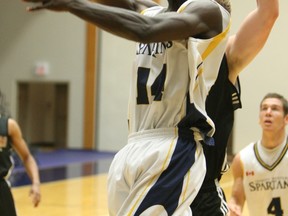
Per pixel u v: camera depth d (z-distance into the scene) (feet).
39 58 76.74
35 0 6.63
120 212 7.99
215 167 9.29
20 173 48.80
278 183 17.20
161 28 7.04
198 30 7.52
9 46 78.89
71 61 74.33
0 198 17.20
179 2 8.77
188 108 8.10
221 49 8.19
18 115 79.77
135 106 8.55
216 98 8.91
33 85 82.28
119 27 6.84
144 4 10.05
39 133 83.15
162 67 8.21
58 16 75.31
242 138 53.93
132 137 8.51
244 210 29.71
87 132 73.15
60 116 80.18
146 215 7.75
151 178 7.97
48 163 59.31
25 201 34.94
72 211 31.45
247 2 44.45
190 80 7.98
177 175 7.96
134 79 8.60
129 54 70.44
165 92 8.14
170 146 8.06
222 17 8.05
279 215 17.34
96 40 72.49
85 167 55.47
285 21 50.70
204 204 9.23
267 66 51.98
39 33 76.69
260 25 8.73
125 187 8.32
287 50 50.80
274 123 16.79
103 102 72.18
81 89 73.72
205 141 8.16
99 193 38.19
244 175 17.57
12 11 78.43
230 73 9.08
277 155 17.12
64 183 43.47
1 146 17.63
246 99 53.42
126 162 8.26
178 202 7.91
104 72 72.08
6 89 79.10
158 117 8.28
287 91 51.34
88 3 6.82
